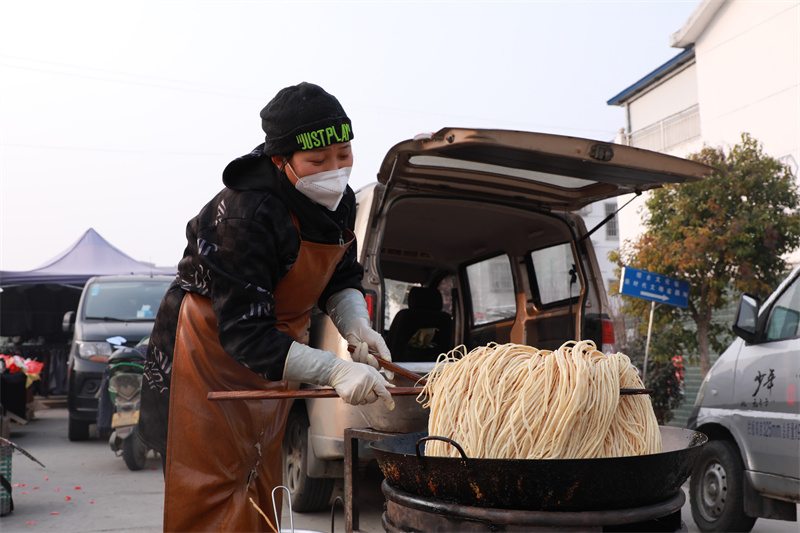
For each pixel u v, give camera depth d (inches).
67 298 580.4
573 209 195.2
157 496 206.4
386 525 70.4
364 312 93.7
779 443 149.6
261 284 77.1
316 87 79.0
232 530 83.5
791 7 376.2
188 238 85.2
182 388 83.7
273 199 78.9
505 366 67.0
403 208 189.0
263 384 88.3
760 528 177.5
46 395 524.1
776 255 287.4
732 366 169.9
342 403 151.4
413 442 82.0
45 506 192.9
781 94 386.0
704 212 295.4
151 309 356.8
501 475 58.1
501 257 222.5
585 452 62.8
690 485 177.8
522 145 138.5
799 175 366.3
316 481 171.0
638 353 338.3
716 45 434.0
